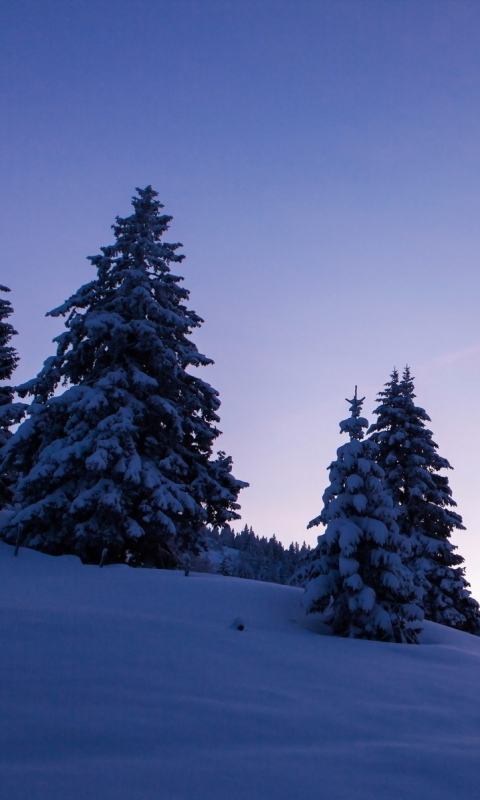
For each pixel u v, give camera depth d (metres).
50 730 6.03
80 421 23.89
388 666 11.52
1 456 24.59
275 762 5.81
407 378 34.53
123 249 27.72
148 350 25.62
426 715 8.21
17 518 22.44
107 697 7.20
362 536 16.69
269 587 18.70
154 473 24.02
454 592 29.50
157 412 25.66
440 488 32.34
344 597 16.50
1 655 8.48
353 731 7.09
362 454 17.59
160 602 15.20
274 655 10.88
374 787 5.49
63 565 19.55
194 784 5.13
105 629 10.87
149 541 25.09
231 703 7.55
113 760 5.48
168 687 7.89
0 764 5.18
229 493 26.27
